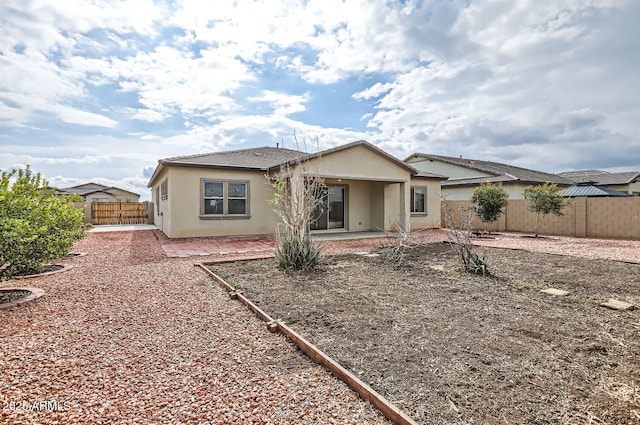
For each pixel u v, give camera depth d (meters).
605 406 2.48
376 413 2.44
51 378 2.89
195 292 5.59
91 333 3.86
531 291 5.59
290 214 8.10
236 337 3.80
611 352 3.36
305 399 2.61
